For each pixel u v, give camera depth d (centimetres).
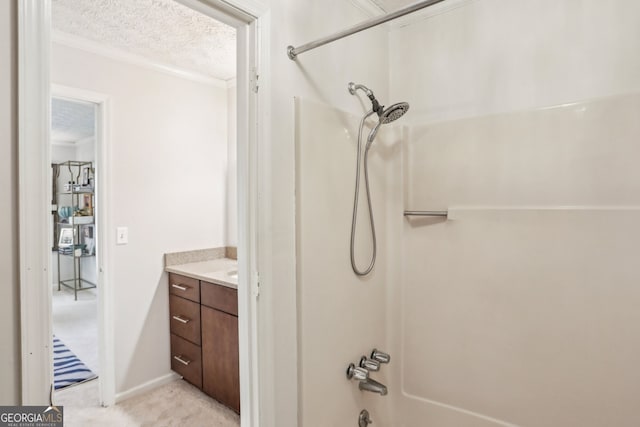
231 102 299
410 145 194
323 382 152
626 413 142
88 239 563
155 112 257
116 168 237
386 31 199
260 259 126
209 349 234
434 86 187
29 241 77
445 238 184
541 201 158
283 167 134
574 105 150
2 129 74
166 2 180
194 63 260
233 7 116
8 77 75
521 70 163
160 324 261
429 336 189
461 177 179
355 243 173
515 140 164
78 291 554
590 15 147
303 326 142
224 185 302
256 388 126
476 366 176
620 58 141
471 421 177
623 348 142
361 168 177
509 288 167
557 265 155
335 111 158
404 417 197
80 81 220
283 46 134
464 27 178
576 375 152
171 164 267
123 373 240
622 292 142
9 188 75
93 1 178
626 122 140
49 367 79
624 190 141
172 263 267
